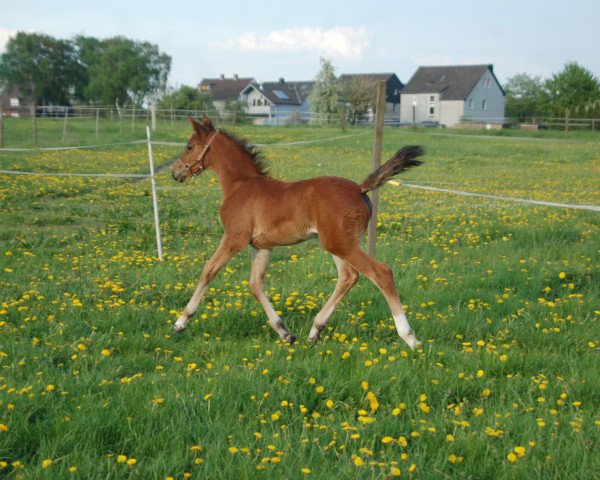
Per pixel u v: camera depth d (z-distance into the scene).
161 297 6.79
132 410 4.09
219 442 3.66
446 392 4.36
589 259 8.38
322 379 4.57
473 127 52.81
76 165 19.31
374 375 4.57
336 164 23.22
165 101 58.56
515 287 7.29
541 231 10.05
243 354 5.24
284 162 23.75
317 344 5.54
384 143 32.16
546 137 38.06
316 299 6.70
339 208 5.32
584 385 4.49
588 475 3.35
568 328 5.90
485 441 3.68
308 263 8.31
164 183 17.05
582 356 5.14
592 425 3.88
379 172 5.40
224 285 7.29
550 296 7.03
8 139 26.97
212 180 17.81
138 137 29.23
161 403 4.15
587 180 19.44
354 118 56.03
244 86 94.81
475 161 26.03
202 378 4.66
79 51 77.44
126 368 4.96
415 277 7.53
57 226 11.05
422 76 80.19
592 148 31.52
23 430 3.82
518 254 8.72
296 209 5.53
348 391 4.46
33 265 8.08
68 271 7.86
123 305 6.39
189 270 7.97
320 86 58.41
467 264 8.35
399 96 86.31
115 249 9.23
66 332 5.61
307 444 3.67
